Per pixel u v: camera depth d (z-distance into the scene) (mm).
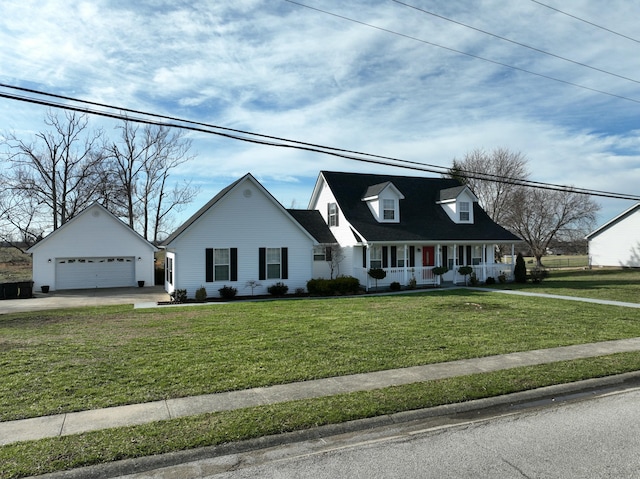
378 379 7234
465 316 13391
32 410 5902
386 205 25234
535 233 43344
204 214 20344
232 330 11398
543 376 7309
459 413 6070
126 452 4684
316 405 6039
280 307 16078
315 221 27000
